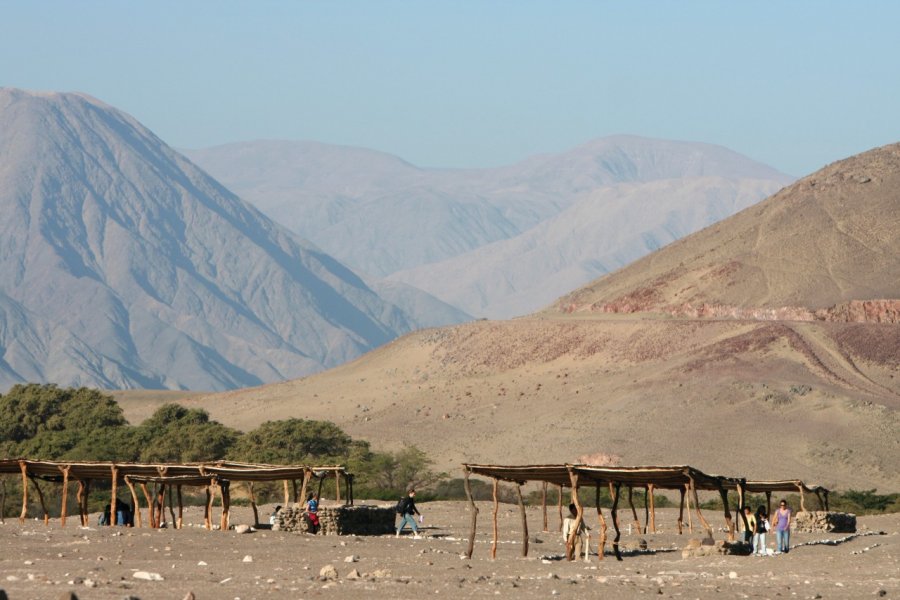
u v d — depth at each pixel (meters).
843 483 132.88
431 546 53.38
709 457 141.50
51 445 141.50
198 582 35.00
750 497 106.56
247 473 59.84
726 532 67.50
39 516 81.62
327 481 99.81
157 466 60.12
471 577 38.53
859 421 151.62
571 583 37.03
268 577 37.28
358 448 134.12
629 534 66.06
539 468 48.41
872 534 64.31
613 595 34.06
